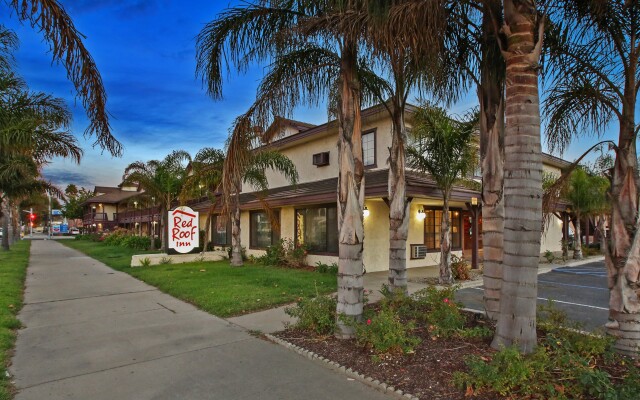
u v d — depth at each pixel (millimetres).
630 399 2938
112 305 7426
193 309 7039
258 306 7016
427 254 13492
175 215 14656
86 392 3631
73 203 59844
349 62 4879
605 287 9375
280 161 13344
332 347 4645
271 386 3719
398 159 6508
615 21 4395
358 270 4949
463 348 4297
